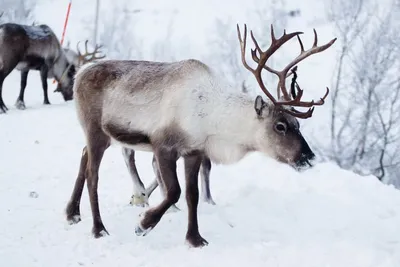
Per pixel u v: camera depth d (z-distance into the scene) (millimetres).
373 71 17969
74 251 7023
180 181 10289
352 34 20359
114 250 7023
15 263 6641
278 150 7320
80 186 8188
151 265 6559
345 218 7961
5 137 13906
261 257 6641
